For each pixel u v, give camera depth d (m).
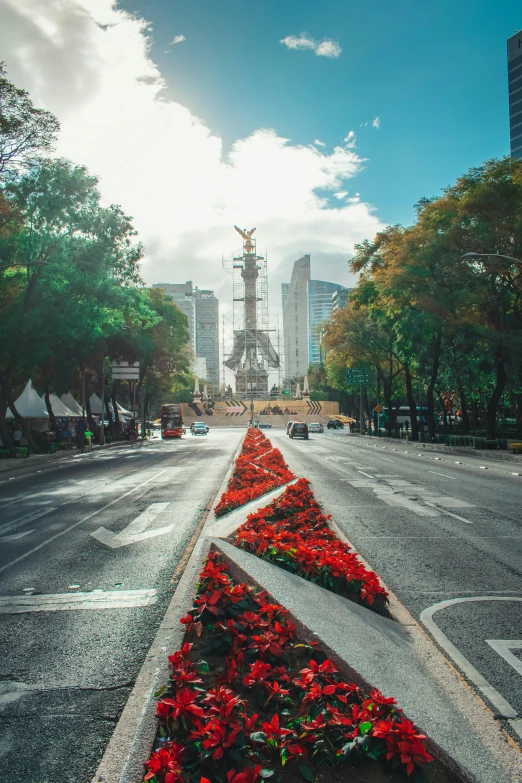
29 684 4.68
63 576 8.16
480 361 37.53
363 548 9.39
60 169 30.06
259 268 138.38
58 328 31.75
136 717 3.71
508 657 4.97
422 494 16.14
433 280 33.69
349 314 55.41
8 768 3.53
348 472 22.62
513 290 32.81
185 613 5.02
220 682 3.55
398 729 2.93
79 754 3.67
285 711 3.36
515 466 25.94
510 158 31.47
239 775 2.63
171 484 20.09
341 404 132.25
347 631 4.59
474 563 8.39
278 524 9.27
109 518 13.31
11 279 31.70
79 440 43.78
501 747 3.46
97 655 5.25
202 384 144.38
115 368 52.34
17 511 15.06
